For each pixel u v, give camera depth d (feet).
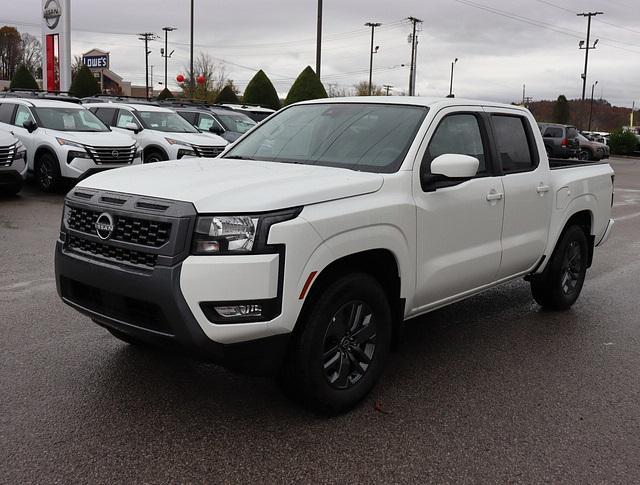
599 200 21.76
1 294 20.62
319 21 86.89
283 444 11.89
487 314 20.83
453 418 13.21
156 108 53.11
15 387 13.83
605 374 15.97
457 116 16.05
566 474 11.27
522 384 15.14
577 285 21.45
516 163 17.95
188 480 10.64
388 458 11.55
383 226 13.15
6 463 10.92
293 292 11.46
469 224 15.65
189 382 14.40
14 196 41.63
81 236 12.59
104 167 42.93
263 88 94.27
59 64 97.45
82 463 11.02
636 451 12.15
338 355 12.89
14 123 45.70
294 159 15.37
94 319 12.84
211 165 14.56
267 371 11.87
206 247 11.05
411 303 14.44
